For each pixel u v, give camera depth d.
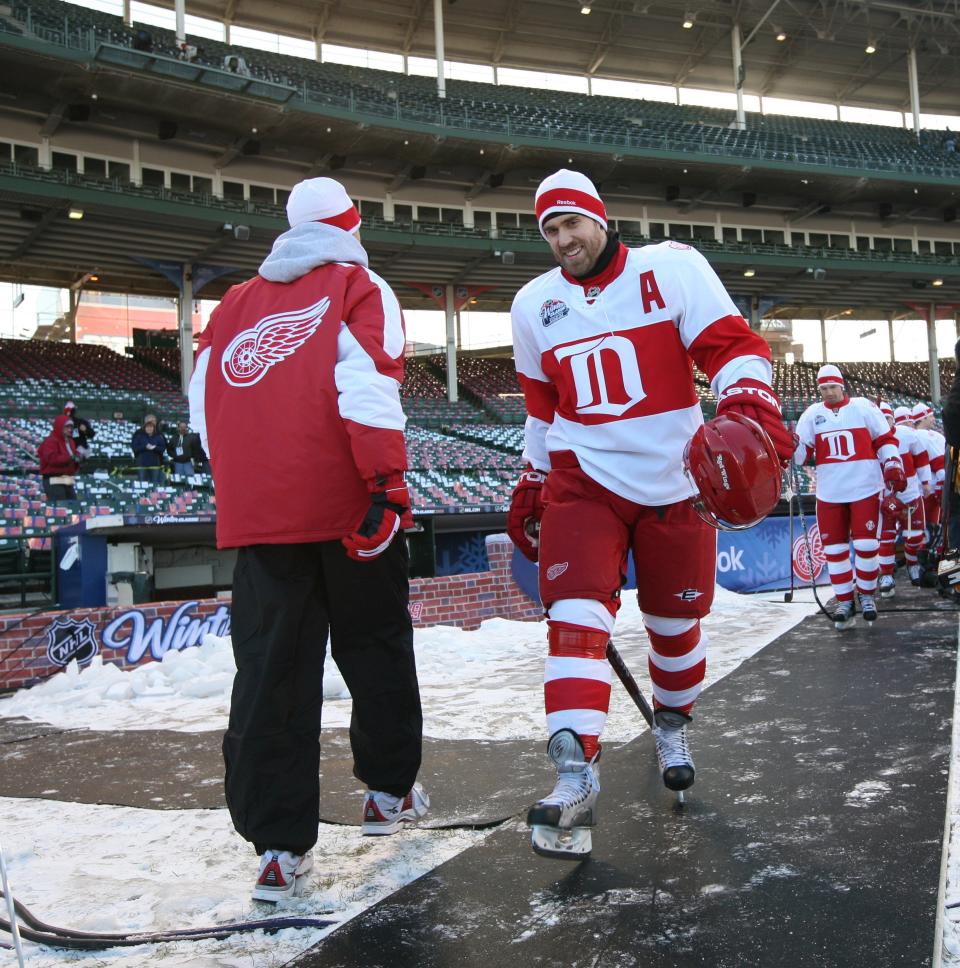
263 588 2.14
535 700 4.25
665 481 2.23
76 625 6.01
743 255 34.66
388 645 2.33
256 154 29.31
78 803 2.97
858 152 38.69
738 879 1.89
